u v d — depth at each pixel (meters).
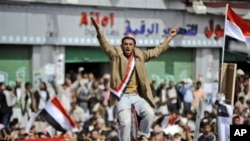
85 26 49.44
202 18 55.09
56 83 46.97
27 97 40.22
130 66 17.27
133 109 17.23
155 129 30.39
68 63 49.97
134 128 17.27
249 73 38.41
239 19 21.83
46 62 47.88
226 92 20.44
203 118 31.22
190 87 45.91
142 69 17.36
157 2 52.75
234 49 21.88
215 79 55.28
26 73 47.41
